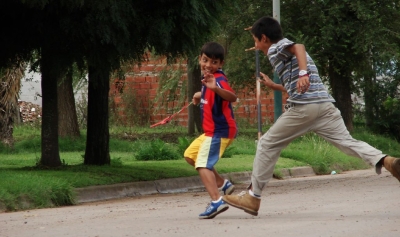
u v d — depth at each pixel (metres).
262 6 35.31
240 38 36.34
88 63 18.94
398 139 39.97
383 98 39.97
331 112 11.17
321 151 28.72
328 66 37.56
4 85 30.86
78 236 10.52
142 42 19.34
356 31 34.78
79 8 17.47
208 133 11.84
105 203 16.83
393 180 20.92
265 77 11.73
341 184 20.55
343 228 10.45
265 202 15.64
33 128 39.59
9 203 15.20
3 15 18.94
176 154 26.86
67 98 33.06
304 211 13.23
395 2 35.97
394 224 10.81
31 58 20.36
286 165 26.02
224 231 10.44
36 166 20.30
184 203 16.08
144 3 18.92
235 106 44.12
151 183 19.45
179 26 19.22
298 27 35.78
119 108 46.22
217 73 11.85
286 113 11.28
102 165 21.69
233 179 22.67
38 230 11.48
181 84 45.16
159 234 10.37
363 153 10.97
